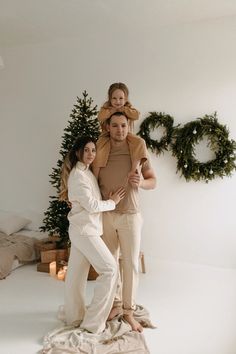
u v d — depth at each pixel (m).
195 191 3.71
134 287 2.41
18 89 4.50
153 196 3.88
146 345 2.19
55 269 3.41
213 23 3.52
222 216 3.63
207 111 3.60
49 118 4.35
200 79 3.61
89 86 4.09
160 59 3.75
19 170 4.61
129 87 3.90
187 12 3.38
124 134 2.31
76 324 2.41
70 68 4.18
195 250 3.76
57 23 3.68
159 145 3.75
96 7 3.27
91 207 2.20
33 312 2.67
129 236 2.36
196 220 3.73
